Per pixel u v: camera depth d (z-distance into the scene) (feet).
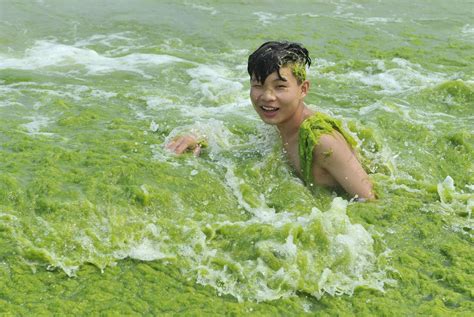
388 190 14.29
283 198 13.91
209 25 29.27
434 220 13.25
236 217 13.41
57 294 10.90
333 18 30.53
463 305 10.91
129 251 12.03
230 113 18.90
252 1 33.45
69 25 29.22
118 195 13.56
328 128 13.65
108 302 10.76
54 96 19.80
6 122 17.43
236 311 10.63
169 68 23.54
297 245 11.91
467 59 24.63
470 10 32.07
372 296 11.13
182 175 14.66
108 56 25.20
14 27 28.60
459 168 15.62
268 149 15.84
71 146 15.87
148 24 29.37
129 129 17.13
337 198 13.21
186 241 12.31
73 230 12.37
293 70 13.87
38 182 13.73
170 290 11.16
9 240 12.01
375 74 23.15
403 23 29.78
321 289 11.18
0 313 10.28
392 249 12.37
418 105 19.63
